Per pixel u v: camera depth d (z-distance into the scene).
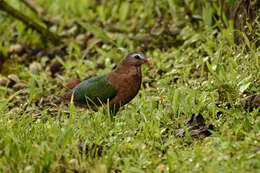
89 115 10.86
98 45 15.73
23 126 9.66
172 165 7.62
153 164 8.08
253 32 11.15
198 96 10.42
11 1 18.55
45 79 14.08
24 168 7.89
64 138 8.05
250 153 7.55
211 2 14.44
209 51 12.20
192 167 7.50
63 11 18.77
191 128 9.19
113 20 17.39
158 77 12.63
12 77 14.12
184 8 15.87
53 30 17.12
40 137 9.05
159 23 15.48
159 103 10.66
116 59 14.23
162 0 16.64
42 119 10.11
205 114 9.70
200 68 12.36
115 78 10.68
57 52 16.14
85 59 15.34
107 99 10.61
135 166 8.07
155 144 8.71
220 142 8.14
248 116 9.05
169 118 10.02
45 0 19.36
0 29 18.11
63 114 10.22
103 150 8.54
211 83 10.77
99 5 18.77
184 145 8.74
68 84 13.12
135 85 10.74
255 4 11.78
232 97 9.86
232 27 12.45
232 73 10.11
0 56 16.03
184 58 12.89
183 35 14.36
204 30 14.40
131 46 14.75
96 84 10.75
